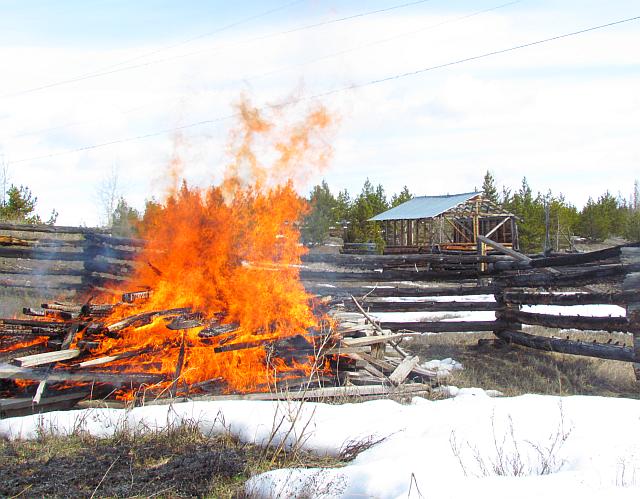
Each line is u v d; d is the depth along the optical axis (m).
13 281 17.23
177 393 8.40
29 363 8.02
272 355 9.11
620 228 54.41
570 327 11.34
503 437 6.13
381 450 5.98
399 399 8.73
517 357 12.13
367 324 10.61
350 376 9.31
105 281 15.09
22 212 28.12
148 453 6.25
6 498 5.20
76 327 9.00
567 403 7.33
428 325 13.39
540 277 12.04
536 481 4.82
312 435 6.45
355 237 46.97
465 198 39.22
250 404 7.47
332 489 5.07
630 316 9.74
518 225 46.12
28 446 6.50
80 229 15.80
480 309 13.45
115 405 8.11
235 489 5.35
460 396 8.63
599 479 4.88
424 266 24.14
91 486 5.48
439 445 5.92
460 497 4.55
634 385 9.95
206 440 6.63
